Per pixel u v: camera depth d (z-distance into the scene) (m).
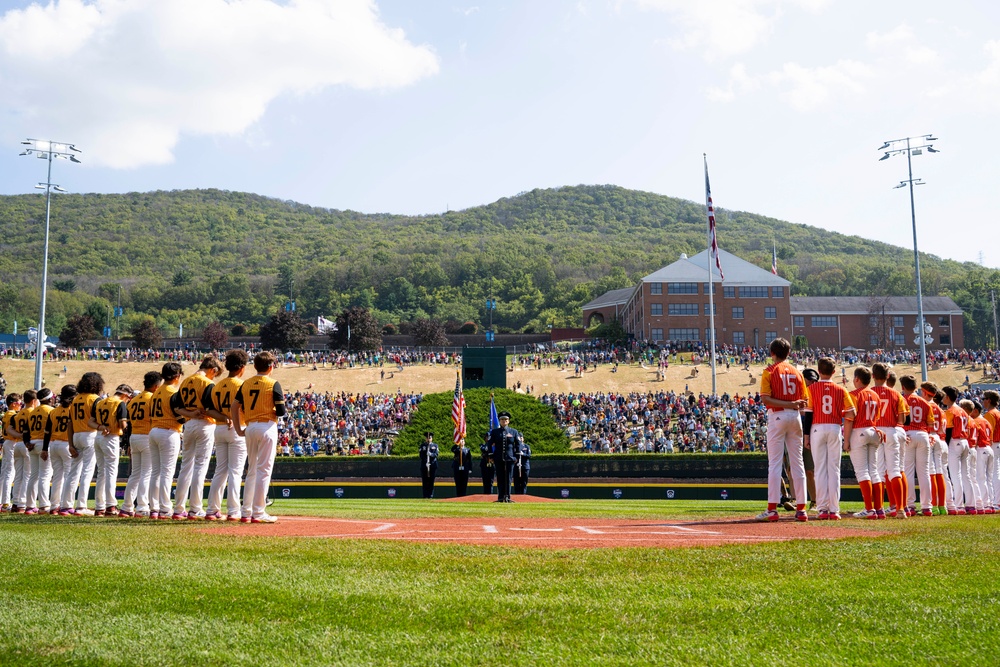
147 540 9.77
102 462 15.56
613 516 17.33
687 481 38.03
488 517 16.75
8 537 9.92
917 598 6.20
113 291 192.75
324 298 183.00
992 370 77.62
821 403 13.65
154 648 5.17
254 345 108.44
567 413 58.16
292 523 13.78
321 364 84.88
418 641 5.27
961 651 4.94
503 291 187.62
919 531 10.45
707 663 4.77
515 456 25.38
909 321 111.81
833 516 13.55
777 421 12.95
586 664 4.78
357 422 56.91
